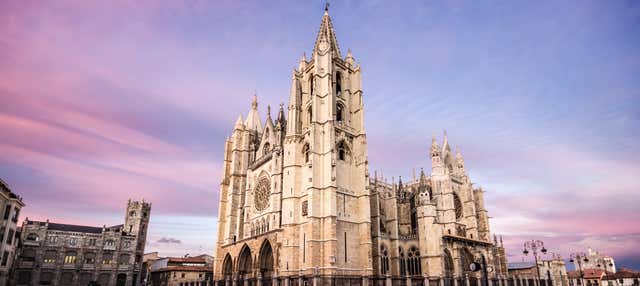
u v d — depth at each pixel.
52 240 114.31
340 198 80.88
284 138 95.31
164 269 122.69
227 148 114.81
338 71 96.00
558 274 122.19
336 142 85.50
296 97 93.88
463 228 103.88
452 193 100.88
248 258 94.25
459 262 91.06
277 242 81.44
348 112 92.00
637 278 135.12
